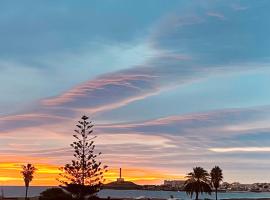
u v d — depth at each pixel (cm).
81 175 6956
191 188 11094
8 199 11306
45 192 8069
